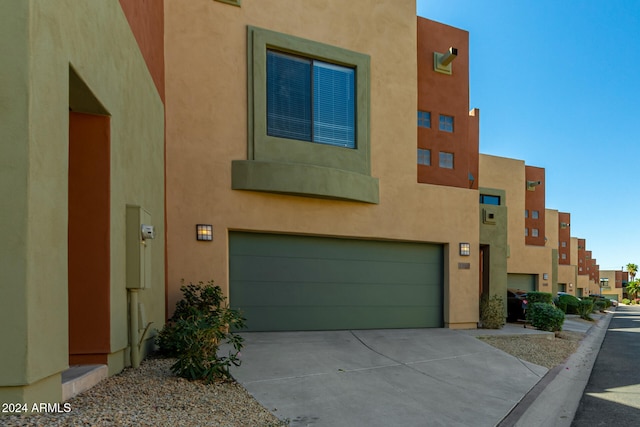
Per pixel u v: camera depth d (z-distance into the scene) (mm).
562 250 45969
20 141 2910
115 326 4672
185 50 8453
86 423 3145
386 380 6273
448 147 12680
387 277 10711
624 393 6582
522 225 27953
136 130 5598
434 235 11195
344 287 10109
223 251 8516
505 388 6406
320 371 6379
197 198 8352
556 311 12375
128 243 5152
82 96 4145
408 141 11008
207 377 5105
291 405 4914
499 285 13242
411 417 4891
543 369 7832
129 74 5293
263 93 9023
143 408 3807
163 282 7215
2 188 2857
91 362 4531
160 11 7777
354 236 10070
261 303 9172
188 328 5180
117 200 4789
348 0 10281
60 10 3410
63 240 3367
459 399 5719
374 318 10430
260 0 9164
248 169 8672
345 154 9906
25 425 2811
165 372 5141
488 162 27031
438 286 11453
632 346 12172
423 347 8641
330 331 9648
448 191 11539
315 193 9109
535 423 5090
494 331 11188
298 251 9633
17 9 2961
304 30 9625
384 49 10773
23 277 2857
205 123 8516
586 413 5543
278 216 9141
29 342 2865
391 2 11000
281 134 9297
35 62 3027
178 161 8250
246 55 8953
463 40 13164
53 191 3230
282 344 7906
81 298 4461
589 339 13164
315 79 9820
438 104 12602
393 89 10859
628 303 74312
